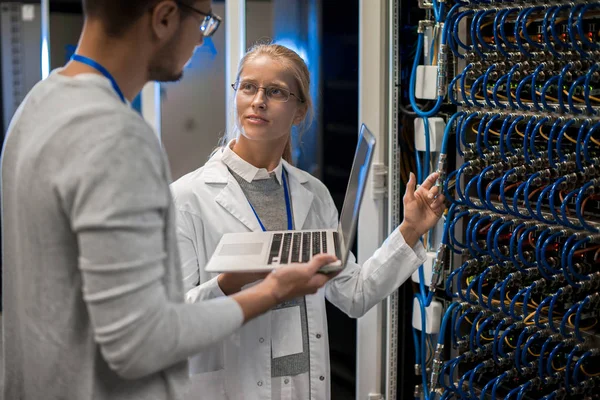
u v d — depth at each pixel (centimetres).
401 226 173
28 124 99
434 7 191
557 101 171
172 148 316
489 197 176
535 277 183
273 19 285
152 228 92
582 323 175
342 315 254
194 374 166
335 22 265
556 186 161
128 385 100
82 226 87
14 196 101
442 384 196
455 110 202
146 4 97
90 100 93
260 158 174
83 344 98
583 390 169
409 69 215
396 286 172
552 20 154
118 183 88
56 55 327
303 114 179
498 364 182
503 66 180
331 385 258
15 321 108
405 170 220
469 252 187
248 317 103
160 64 104
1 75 370
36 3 365
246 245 145
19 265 100
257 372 164
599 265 173
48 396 101
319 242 145
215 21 112
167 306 93
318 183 190
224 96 317
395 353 229
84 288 88
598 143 162
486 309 187
